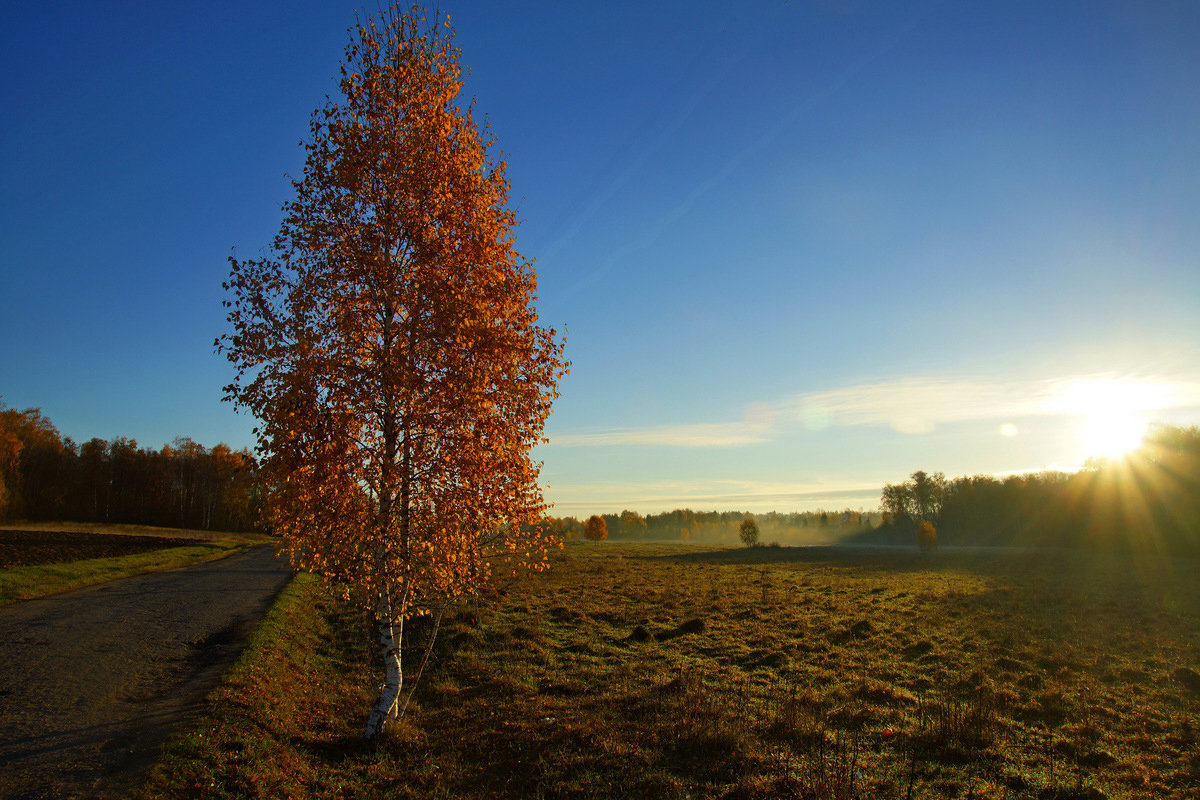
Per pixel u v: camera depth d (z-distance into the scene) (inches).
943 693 556.7
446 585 434.0
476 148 459.5
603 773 386.3
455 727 470.9
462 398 390.9
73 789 278.1
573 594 1251.2
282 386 365.4
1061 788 362.9
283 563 1566.2
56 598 876.0
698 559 2561.5
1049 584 1378.0
